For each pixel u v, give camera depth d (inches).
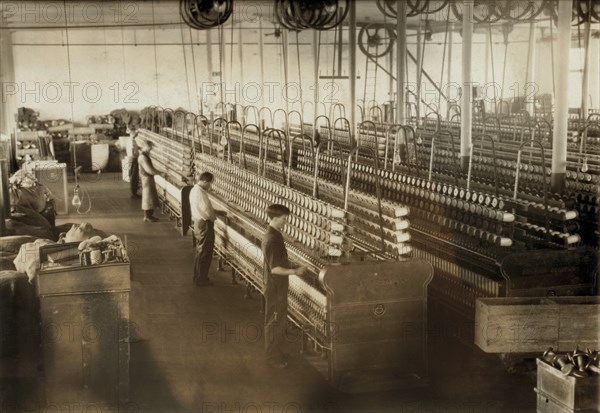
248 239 333.7
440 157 421.4
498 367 260.1
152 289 331.9
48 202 394.6
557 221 286.0
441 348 275.9
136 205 468.8
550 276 262.8
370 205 269.3
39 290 217.9
